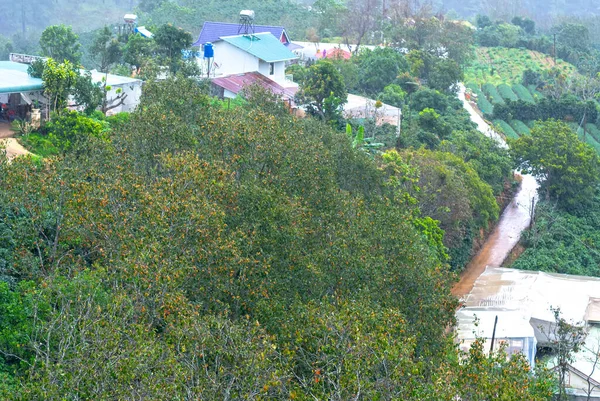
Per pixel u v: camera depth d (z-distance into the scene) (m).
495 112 106.75
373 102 82.00
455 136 78.81
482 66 142.75
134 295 27.05
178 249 29.67
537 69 142.62
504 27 163.38
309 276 32.19
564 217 70.62
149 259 27.44
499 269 55.94
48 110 49.44
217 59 79.19
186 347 25.08
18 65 55.97
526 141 75.00
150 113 39.97
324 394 24.69
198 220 30.25
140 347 22.92
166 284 26.98
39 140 45.81
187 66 68.06
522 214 73.56
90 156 38.16
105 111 55.19
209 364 25.34
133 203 31.36
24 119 49.00
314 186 38.81
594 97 124.50
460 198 58.91
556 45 157.50
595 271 62.69
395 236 36.31
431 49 126.81
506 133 99.88
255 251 31.83
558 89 123.69
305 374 27.78
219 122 40.38
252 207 33.41
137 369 22.12
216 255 30.05
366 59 101.38
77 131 47.00
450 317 35.72
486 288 52.16
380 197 47.34
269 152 38.91
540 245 65.44
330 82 69.50
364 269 33.09
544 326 46.12
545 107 107.06
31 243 32.53
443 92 106.06
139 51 75.31
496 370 27.95
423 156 61.78
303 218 35.50
